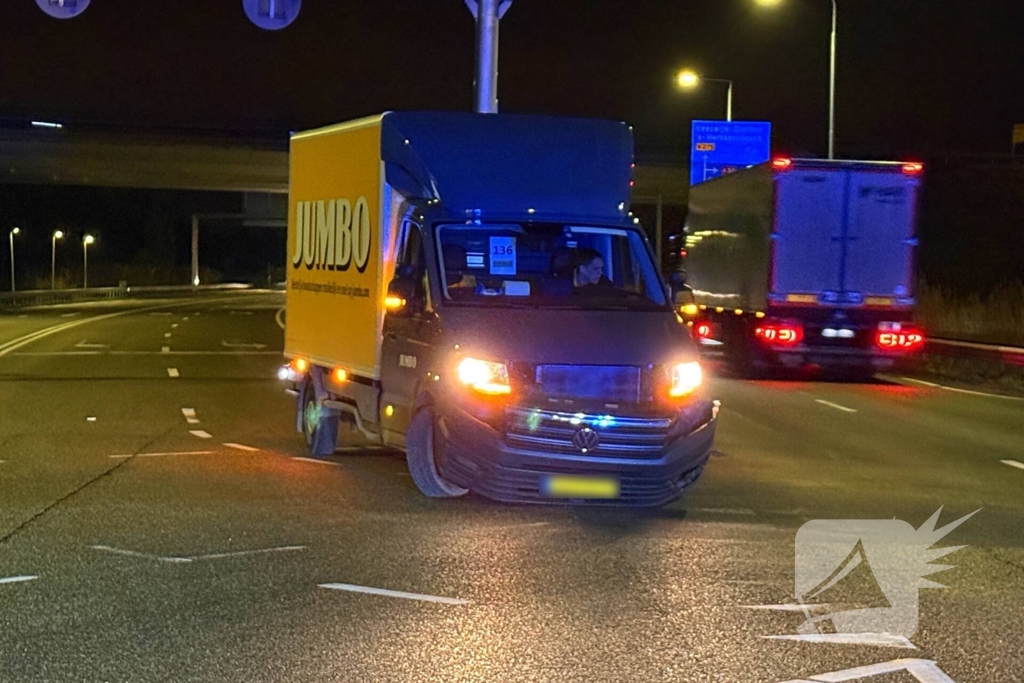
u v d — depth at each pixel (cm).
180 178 5794
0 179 5891
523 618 665
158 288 8162
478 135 1036
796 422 1592
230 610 671
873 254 2144
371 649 607
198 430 1405
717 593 723
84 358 2492
